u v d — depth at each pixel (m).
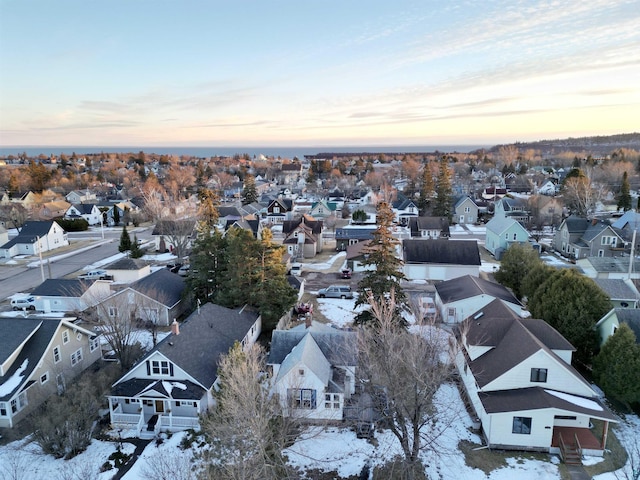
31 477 22.78
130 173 187.62
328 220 96.44
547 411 24.31
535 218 86.56
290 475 23.02
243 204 123.62
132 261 53.69
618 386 27.41
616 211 100.75
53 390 29.70
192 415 27.58
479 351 29.88
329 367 28.92
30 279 58.69
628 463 23.88
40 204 106.12
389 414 24.48
